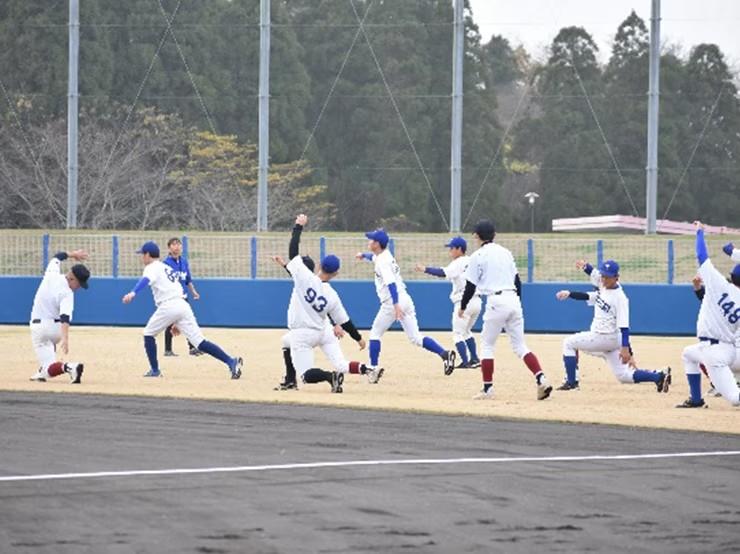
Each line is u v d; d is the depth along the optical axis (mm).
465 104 129500
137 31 128500
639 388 46438
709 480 26656
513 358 59750
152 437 32219
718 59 129125
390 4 132000
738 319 38688
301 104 130500
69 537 20828
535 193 126375
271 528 21625
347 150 129375
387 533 21359
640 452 30484
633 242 97125
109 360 56906
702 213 125562
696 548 20594
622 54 131500
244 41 130625
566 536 21297
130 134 126188
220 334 73312
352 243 93500
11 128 126812
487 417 37125
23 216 125438
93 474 26609
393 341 69562
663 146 125312
